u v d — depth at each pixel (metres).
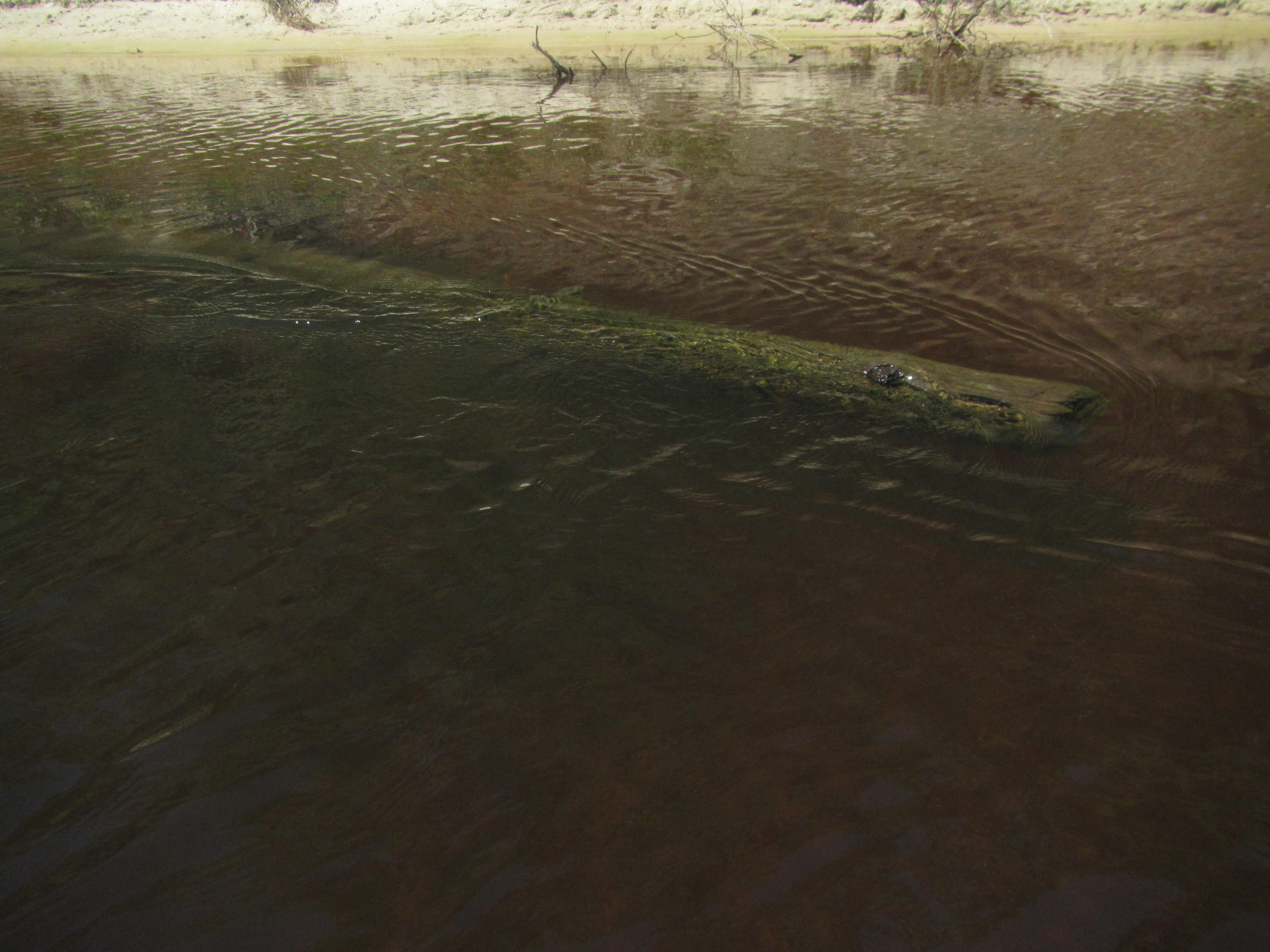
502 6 20.19
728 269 6.80
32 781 2.53
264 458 4.24
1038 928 2.12
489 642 3.07
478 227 7.91
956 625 3.14
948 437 4.36
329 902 2.21
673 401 4.77
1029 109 11.38
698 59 16.73
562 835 2.38
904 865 2.29
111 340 5.54
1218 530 3.63
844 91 13.16
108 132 11.69
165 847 2.35
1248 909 2.16
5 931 2.12
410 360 5.29
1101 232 7.15
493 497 3.94
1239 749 2.62
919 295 6.19
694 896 2.22
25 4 20.41
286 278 6.71
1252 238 6.84
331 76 15.84
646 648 3.04
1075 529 3.67
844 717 2.75
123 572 3.43
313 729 2.72
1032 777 2.54
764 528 3.72
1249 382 4.79
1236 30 16.61
